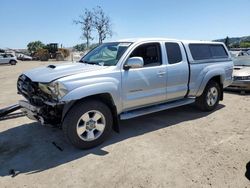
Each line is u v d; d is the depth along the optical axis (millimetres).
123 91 4660
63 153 4285
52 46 48750
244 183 3371
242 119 6023
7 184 3408
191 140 4766
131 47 4875
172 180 3455
